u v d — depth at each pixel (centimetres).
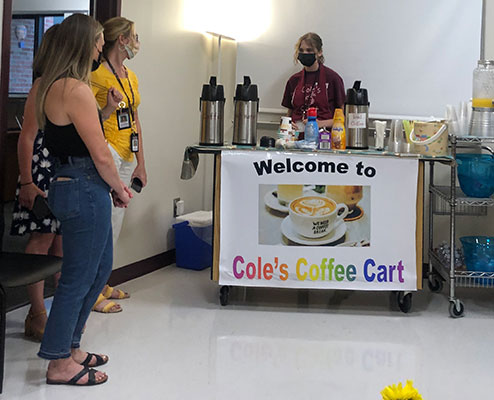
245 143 391
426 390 264
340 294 421
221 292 384
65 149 247
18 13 751
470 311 388
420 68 472
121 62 349
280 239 373
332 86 464
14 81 743
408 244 372
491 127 394
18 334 319
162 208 477
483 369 290
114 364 284
